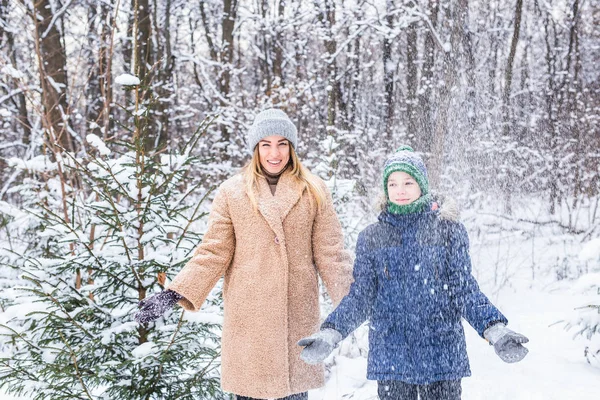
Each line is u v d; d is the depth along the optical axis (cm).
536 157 1127
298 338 251
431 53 1174
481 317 227
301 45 1338
